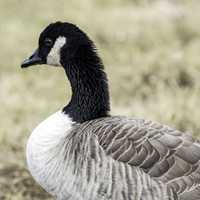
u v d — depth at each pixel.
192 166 8.22
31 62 9.92
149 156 8.26
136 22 22.92
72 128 9.16
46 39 9.84
